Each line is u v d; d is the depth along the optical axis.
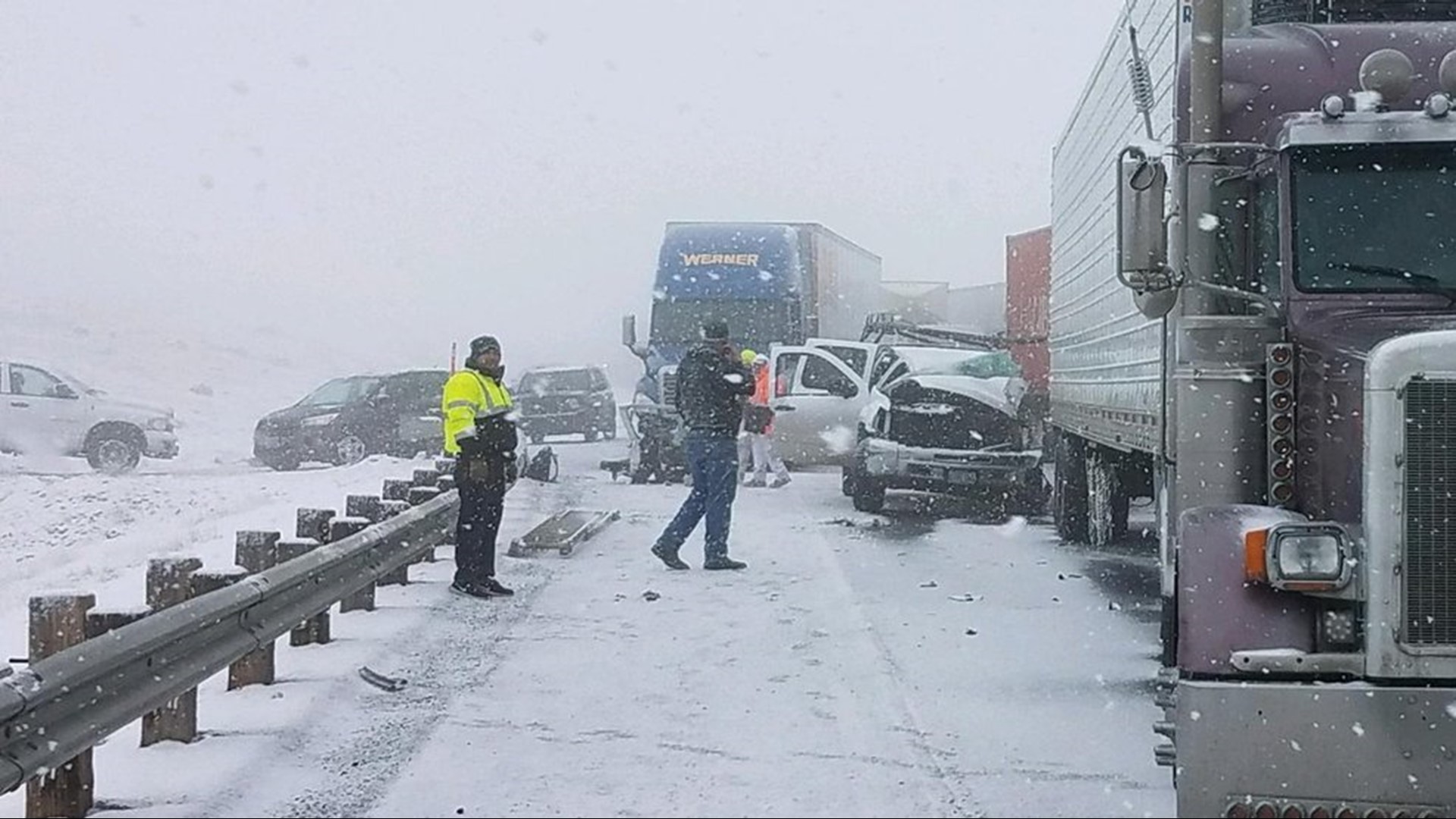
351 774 7.25
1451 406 5.85
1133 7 11.78
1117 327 12.70
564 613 11.53
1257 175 7.81
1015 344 27.16
